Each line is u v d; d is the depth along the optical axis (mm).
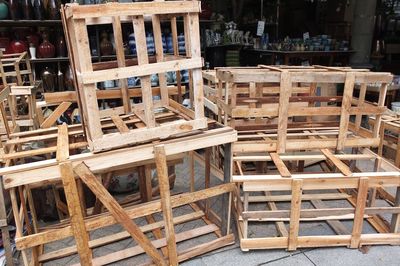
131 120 2223
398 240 2271
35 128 2916
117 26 2100
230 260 2186
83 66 1641
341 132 2385
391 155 3283
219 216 2699
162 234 2445
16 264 2176
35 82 3861
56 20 4145
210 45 5172
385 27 6328
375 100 4668
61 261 2234
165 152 1883
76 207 1759
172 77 4383
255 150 2363
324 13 6461
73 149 2117
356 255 2205
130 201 2863
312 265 2117
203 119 2023
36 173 1655
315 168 3439
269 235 2426
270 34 6227
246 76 2211
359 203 2176
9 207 2340
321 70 2549
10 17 4113
